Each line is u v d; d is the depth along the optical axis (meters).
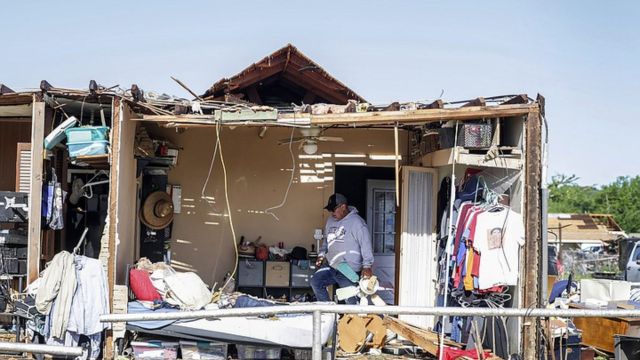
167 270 7.99
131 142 8.16
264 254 10.06
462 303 7.97
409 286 9.51
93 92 7.33
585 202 40.28
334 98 11.24
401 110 7.76
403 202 9.52
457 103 7.75
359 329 8.12
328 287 10.09
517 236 7.48
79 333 6.89
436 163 8.91
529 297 7.43
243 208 10.33
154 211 9.45
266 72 10.55
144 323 7.16
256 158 10.38
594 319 9.31
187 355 7.25
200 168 10.23
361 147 10.52
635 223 37.31
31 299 6.93
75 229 9.56
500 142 8.33
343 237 8.75
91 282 7.03
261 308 4.89
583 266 22.77
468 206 7.97
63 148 9.16
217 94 10.62
